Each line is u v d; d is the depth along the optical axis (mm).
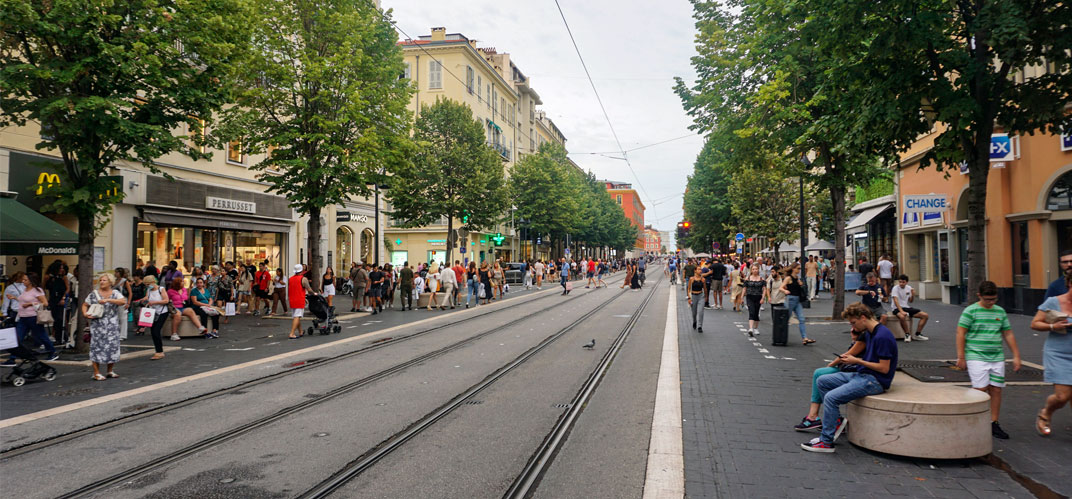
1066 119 8391
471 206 32188
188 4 11195
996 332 5766
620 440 5832
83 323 11633
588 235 70312
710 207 43406
